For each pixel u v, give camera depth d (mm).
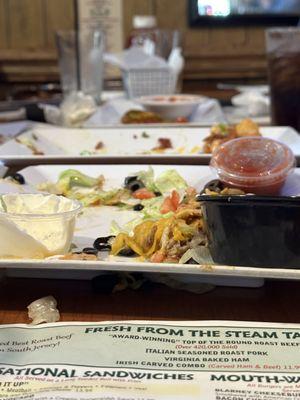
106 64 1119
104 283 340
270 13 1305
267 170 405
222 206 307
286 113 702
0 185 440
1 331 287
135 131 644
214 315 314
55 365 257
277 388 241
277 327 290
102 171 495
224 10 1302
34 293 340
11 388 241
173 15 1303
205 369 254
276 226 303
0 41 1306
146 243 344
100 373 251
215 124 647
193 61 1330
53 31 1302
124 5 1292
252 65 1334
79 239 379
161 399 233
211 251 321
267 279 338
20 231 323
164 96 851
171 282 343
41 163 514
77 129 643
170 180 467
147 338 279
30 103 848
